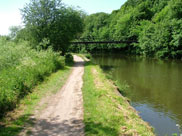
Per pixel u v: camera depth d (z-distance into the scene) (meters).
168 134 9.39
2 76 11.78
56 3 32.47
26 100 10.76
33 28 31.30
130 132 7.12
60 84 15.41
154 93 16.67
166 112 12.41
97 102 10.39
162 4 70.50
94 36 94.12
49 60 21.61
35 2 31.69
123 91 16.89
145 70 29.38
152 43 51.59
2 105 8.88
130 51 71.38
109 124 7.65
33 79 14.00
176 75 24.33
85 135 6.73
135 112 11.02
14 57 16.22
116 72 28.45
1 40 19.38
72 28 34.19
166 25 47.22
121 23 75.19
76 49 81.81
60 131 7.10
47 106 10.02
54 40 31.94
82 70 24.03
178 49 45.88
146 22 65.62
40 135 6.78
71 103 10.52
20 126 7.50
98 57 61.69
